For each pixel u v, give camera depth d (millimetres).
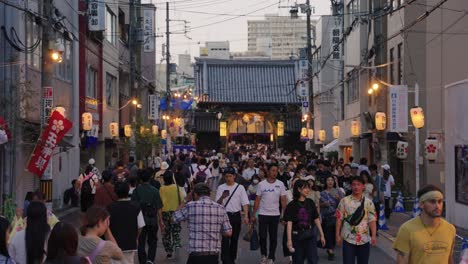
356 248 10531
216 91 62875
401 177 28547
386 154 27797
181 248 16641
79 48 28609
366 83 35094
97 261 7156
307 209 11766
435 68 26188
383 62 30047
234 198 13195
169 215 14656
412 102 26625
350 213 10461
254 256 15352
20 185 19922
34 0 21266
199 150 64188
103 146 34156
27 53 20047
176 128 52844
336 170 22094
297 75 62312
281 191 13695
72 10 27078
